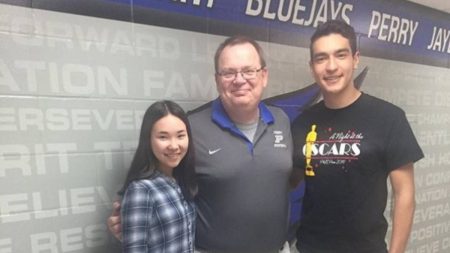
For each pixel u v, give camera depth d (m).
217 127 1.31
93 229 1.43
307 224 1.46
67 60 1.34
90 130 1.40
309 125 1.43
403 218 1.29
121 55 1.45
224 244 1.29
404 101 2.44
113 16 1.42
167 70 1.57
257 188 1.28
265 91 1.85
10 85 1.25
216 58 1.30
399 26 2.35
